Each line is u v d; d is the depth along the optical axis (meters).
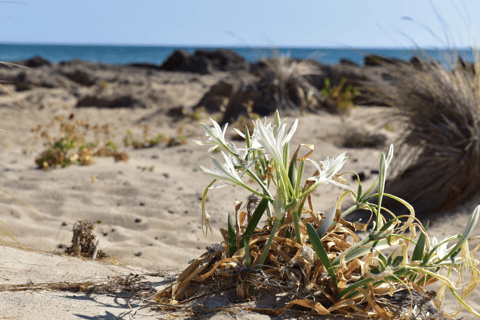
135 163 6.55
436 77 4.36
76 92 16.81
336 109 11.59
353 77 14.85
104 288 1.87
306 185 1.79
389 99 4.69
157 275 2.17
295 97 11.58
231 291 1.73
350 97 11.73
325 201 4.70
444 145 4.12
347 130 7.86
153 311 1.61
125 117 12.45
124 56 81.31
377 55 4.69
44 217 3.83
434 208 4.02
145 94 14.38
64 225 3.64
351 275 1.62
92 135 9.67
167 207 4.36
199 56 30.56
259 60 12.02
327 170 1.65
